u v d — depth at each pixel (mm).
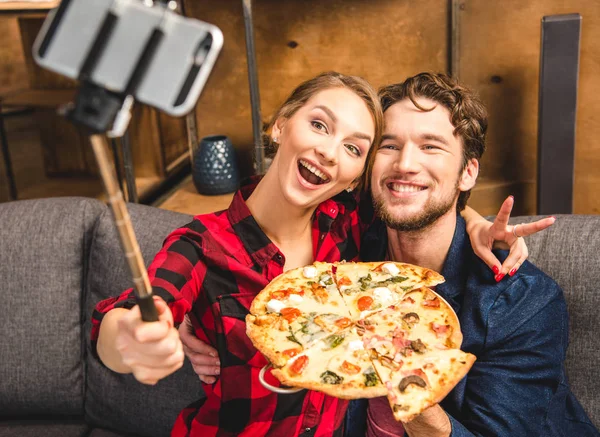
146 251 1521
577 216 1409
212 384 1108
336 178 1021
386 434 1094
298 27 2016
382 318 927
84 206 1638
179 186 2305
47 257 1598
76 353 1604
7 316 1595
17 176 3436
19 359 1592
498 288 1138
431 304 952
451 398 1128
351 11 1974
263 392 1047
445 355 860
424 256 1226
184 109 532
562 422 1201
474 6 1901
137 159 2352
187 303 962
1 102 2936
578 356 1321
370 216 1283
